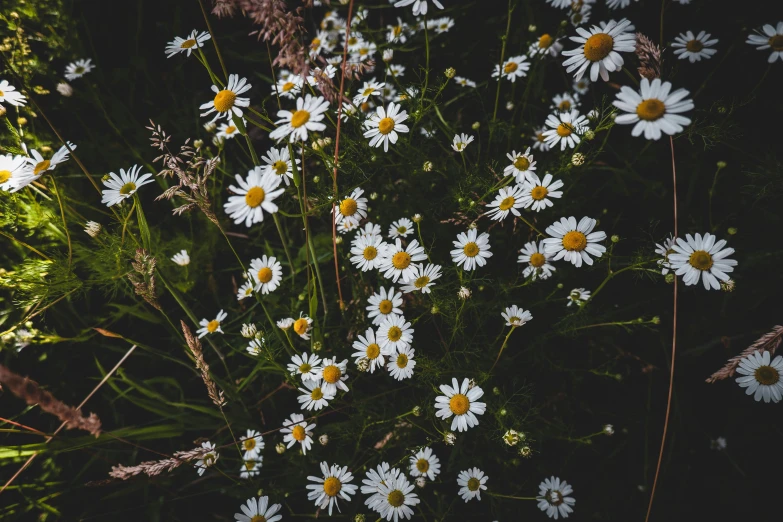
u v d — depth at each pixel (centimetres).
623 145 47
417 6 36
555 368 42
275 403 44
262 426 43
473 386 36
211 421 43
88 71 53
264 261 42
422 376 39
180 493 41
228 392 42
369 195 46
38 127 50
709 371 41
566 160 41
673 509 39
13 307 44
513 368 41
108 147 52
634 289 43
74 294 45
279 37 31
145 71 55
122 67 56
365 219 45
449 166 46
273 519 35
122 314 46
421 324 44
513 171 39
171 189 33
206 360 46
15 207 43
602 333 42
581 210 45
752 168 43
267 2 30
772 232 41
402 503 35
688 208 43
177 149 53
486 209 43
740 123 44
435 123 48
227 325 46
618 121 30
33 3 51
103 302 48
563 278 43
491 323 43
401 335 38
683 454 40
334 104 41
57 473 42
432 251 44
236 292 49
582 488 40
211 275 49
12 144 45
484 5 56
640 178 44
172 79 56
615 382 42
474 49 54
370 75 54
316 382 38
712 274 33
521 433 36
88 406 45
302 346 43
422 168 44
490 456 40
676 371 41
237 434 43
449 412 36
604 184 45
